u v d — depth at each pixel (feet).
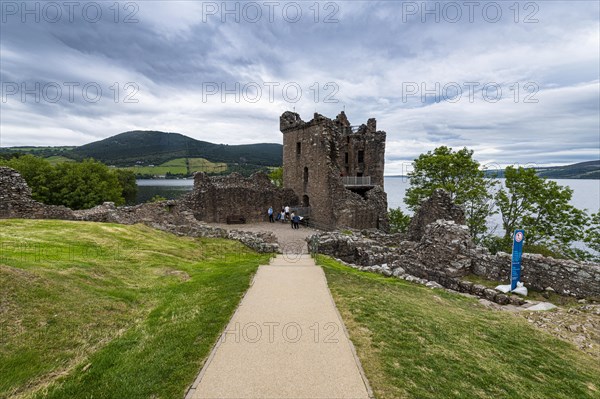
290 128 129.59
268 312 30.83
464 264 51.98
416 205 139.33
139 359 22.22
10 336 22.67
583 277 41.83
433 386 19.63
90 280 34.83
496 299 43.80
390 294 38.81
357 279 44.98
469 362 23.34
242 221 111.65
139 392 18.58
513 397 19.65
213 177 122.21
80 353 22.98
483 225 122.01
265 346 23.99
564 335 31.68
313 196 117.50
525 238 103.09
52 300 28.02
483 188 115.85
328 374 20.36
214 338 25.26
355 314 30.53
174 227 72.69
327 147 109.81
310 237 75.87
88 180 184.65
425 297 39.96
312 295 36.22
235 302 33.27
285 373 20.40
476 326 31.09
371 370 20.94
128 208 78.64
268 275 44.98
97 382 19.65
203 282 41.16
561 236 101.45
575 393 21.53
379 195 112.27
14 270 29.66
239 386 19.01
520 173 105.91
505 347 27.17
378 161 148.46
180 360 21.90
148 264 46.75
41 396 18.21
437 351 24.34
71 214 69.97
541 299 43.09
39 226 56.90
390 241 85.25
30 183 163.43
